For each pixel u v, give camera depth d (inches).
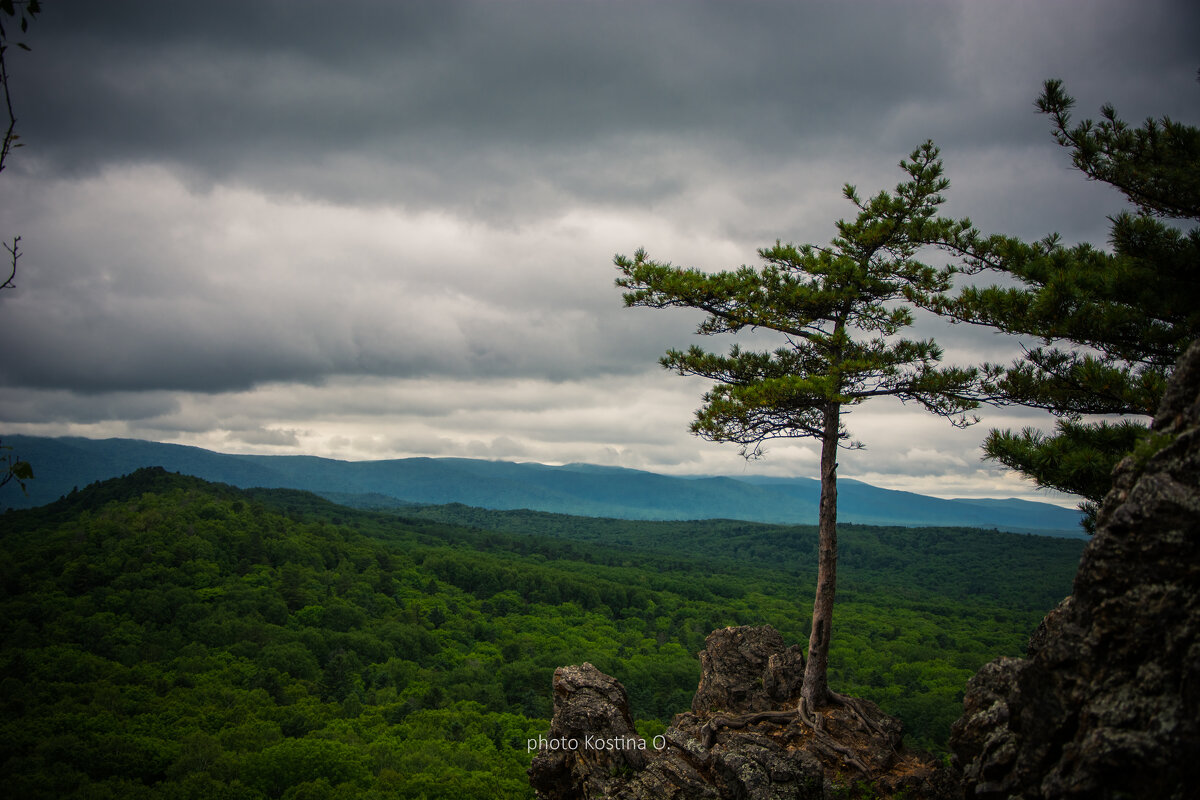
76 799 2915.8
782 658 842.8
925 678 5123.0
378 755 3531.0
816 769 593.9
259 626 5693.9
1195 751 318.7
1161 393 579.5
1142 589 369.1
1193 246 584.1
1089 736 358.6
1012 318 666.2
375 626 6304.1
